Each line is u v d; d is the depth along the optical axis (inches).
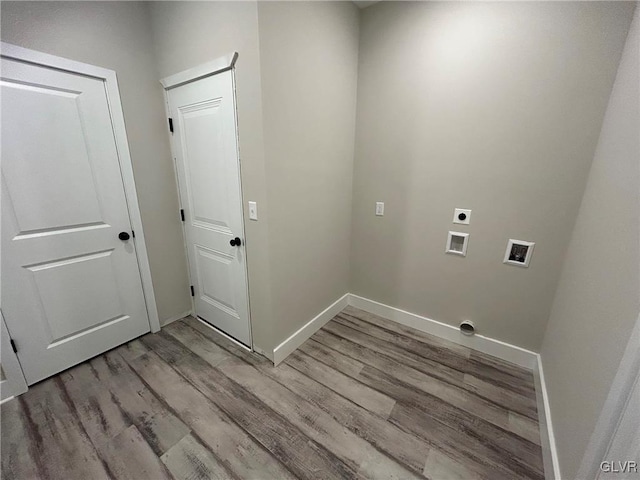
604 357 35.9
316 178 75.5
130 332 81.8
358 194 92.4
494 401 62.3
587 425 36.9
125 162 72.9
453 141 71.2
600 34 51.3
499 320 75.1
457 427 55.8
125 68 69.4
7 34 52.4
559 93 57.0
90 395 62.5
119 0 66.1
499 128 64.7
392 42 74.5
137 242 78.8
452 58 66.8
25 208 59.2
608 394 32.5
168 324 91.4
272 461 48.9
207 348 79.8
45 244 62.9
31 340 63.3
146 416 57.4
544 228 64.1
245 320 77.6
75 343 70.8
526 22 57.2
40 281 63.3
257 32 51.4
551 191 61.7
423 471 47.5
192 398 62.1
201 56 62.7
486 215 70.7
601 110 53.7
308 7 61.6
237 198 67.5
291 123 63.5
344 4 71.9
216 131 66.9
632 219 34.6
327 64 70.3
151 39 73.2
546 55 56.7
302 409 59.6
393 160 82.4
